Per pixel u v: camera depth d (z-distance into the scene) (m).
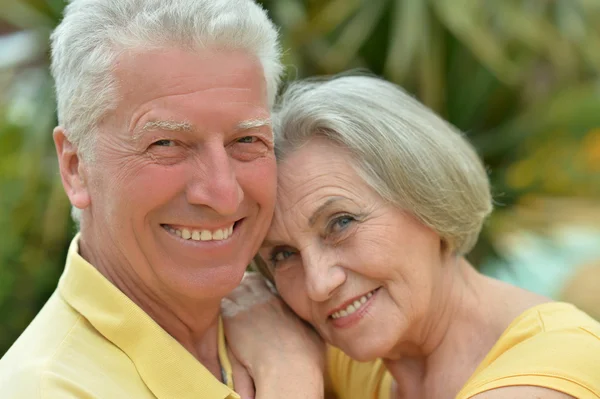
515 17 4.99
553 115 5.32
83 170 1.86
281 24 4.74
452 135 2.12
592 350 1.82
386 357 2.25
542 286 5.21
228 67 1.74
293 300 2.13
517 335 1.95
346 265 2.02
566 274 5.29
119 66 1.71
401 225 2.02
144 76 1.70
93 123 1.77
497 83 5.17
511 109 5.37
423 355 2.21
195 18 1.70
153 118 1.70
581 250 5.55
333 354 2.58
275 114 2.14
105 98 1.74
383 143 1.98
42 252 4.84
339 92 2.05
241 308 2.21
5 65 5.11
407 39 4.70
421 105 2.13
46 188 4.81
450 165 2.05
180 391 1.83
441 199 2.02
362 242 2.00
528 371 1.78
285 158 2.05
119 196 1.77
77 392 1.69
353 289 2.03
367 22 4.82
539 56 5.51
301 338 2.11
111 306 1.85
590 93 5.58
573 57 5.44
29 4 5.05
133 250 1.83
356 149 1.98
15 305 4.80
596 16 5.34
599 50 5.35
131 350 1.84
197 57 1.71
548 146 5.44
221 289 1.88
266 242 2.10
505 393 1.77
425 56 4.75
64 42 1.80
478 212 2.14
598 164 5.43
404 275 2.03
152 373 1.82
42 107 4.84
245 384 2.01
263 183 1.88
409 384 2.25
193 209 1.78
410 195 1.99
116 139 1.75
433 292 2.11
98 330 1.84
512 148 5.40
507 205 5.38
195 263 1.85
